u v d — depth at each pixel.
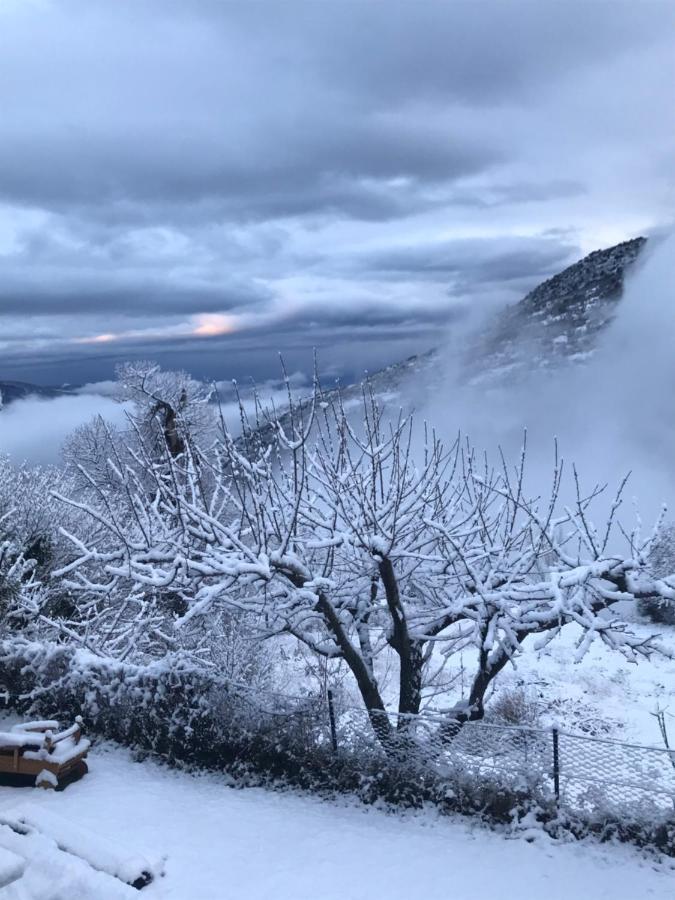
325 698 10.80
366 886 7.88
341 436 10.07
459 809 9.64
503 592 10.39
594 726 18.58
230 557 10.05
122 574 9.75
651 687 21.94
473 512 11.47
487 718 18.06
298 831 9.13
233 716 10.92
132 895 7.00
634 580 10.13
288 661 19.47
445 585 12.24
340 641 10.92
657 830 8.68
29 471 19.88
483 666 11.28
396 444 9.93
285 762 10.66
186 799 9.99
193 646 15.57
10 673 13.05
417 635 11.41
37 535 16.94
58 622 14.46
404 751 10.08
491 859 8.51
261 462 10.55
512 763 9.50
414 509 10.85
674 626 26.59
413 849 8.73
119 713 11.73
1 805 8.91
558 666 24.05
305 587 9.90
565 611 9.71
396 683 19.03
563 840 8.89
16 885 7.02
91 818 9.20
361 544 10.39
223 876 7.97
